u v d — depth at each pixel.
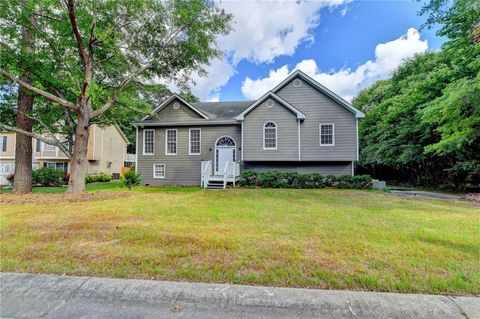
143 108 11.52
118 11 9.91
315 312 2.13
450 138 10.14
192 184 15.12
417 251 3.42
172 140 15.56
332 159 13.17
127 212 6.03
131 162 32.81
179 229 4.47
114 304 2.28
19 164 10.12
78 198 8.10
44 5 8.11
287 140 13.45
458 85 9.48
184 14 10.45
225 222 5.05
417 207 7.08
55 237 3.95
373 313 2.11
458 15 8.97
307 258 3.14
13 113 11.59
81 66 10.59
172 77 12.80
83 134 9.70
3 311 2.19
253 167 14.46
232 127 14.97
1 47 8.25
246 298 2.30
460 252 3.40
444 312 2.11
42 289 2.49
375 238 4.02
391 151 16.27
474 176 11.74
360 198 8.86
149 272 2.80
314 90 13.66
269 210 6.36
